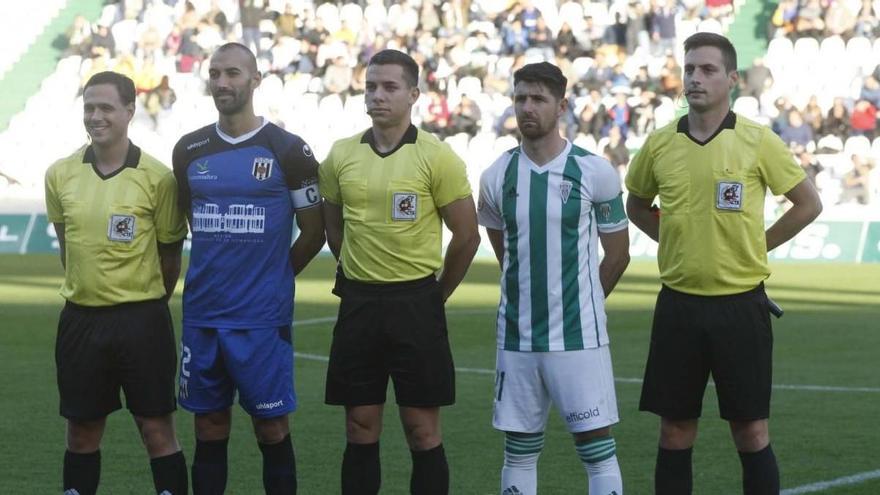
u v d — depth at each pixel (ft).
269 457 22.27
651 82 100.68
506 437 21.68
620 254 21.38
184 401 22.02
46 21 110.42
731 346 20.97
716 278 20.95
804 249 86.02
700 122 21.20
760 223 21.13
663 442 21.83
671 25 103.40
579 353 20.93
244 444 29.43
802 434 30.96
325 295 62.23
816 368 41.63
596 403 21.03
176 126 98.78
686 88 21.01
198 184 21.48
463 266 22.02
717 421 32.42
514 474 21.50
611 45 102.42
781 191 21.15
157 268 21.66
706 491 25.36
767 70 100.01
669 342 21.39
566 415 21.09
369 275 21.40
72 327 21.40
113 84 21.09
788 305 60.03
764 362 21.12
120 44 106.93
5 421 31.78
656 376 21.53
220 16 105.50
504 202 21.18
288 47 104.06
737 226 20.88
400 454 28.55
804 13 104.88
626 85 99.50
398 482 26.02
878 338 48.93
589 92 98.99
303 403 34.55
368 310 21.45
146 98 100.37
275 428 22.07
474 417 32.83
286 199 21.68
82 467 22.03
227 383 22.00
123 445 29.14
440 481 21.85
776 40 104.83
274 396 21.70
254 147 21.48
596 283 21.13
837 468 27.30
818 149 94.53
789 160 21.08
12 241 85.05
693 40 21.06
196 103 99.60
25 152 98.73
